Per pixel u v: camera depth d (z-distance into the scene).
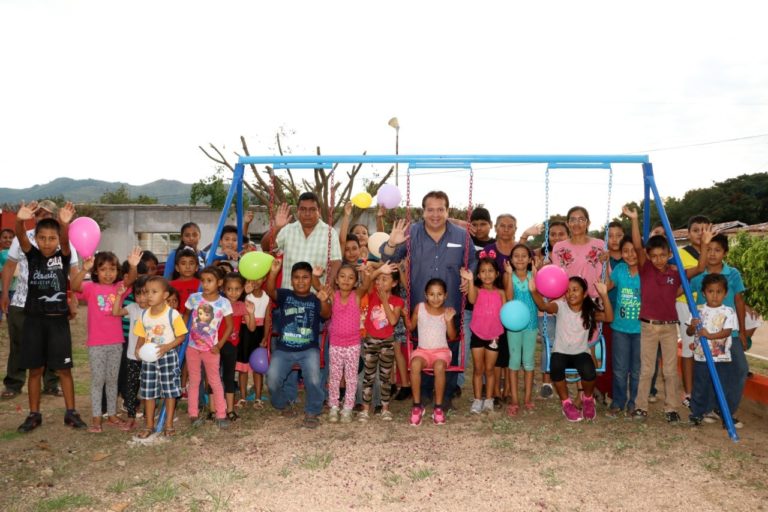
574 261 6.02
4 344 9.32
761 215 43.22
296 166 5.96
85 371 7.82
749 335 5.80
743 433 5.09
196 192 24.47
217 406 5.18
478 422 5.41
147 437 4.86
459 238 5.84
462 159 5.73
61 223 5.05
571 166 5.83
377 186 19.52
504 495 3.69
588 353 5.52
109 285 5.13
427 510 3.48
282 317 5.45
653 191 5.69
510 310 5.41
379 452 4.51
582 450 4.57
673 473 4.08
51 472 4.07
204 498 3.65
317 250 5.95
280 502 3.58
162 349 4.86
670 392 5.39
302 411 5.88
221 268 5.42
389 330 5.61
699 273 5.42
